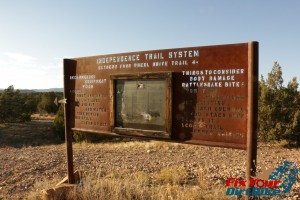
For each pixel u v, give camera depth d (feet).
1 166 35.19
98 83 24.38
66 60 26.05
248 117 16.62
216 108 18.30
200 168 31.55
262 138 50.65
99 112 24.38
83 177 27.58
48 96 170.50
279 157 36.86
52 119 140.77
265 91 50.80
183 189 23.15
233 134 17.70
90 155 42.42
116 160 38.34
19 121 122.93
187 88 19.40
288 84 51.98
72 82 26.08
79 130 25.44
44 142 87.97
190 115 19.29
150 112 21.22
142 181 25.76
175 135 19.92
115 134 23.09
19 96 129.70
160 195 21.08
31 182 28.58
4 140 88.48
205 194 21.45
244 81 17.33
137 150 46.57
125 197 21.47
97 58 24.36
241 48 17.38
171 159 38.27
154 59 21.01
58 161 37.63
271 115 49.11
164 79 20.53
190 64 19.31
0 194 25.50
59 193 22.15
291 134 46.85
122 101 22.65
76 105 25.80
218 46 18.16
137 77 21.49
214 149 44.27
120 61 22.91
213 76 18.39
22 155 42.73
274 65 52.70
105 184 23.12
